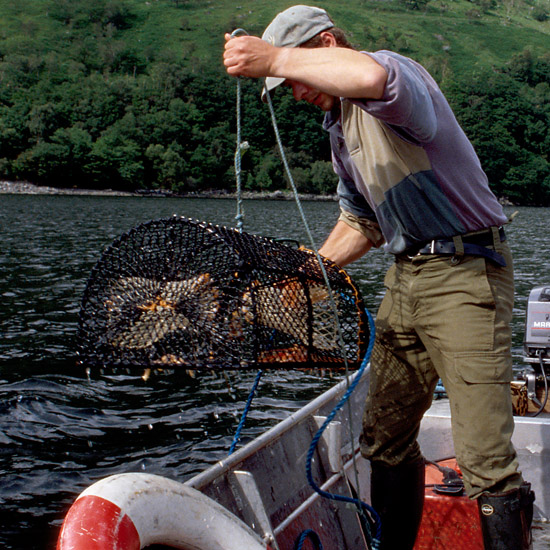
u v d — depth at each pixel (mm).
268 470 2379
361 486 3062
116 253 1960
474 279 2107
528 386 3924
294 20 2070
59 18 174875
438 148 2055
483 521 2139
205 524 1814
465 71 182875
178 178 110750
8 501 4973
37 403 7090
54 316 11852
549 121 131000
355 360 2180
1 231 30844
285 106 119438
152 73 143500
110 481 1713
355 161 2189
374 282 17469
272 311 1977
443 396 4168
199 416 6875
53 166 103375
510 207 105000
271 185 114938
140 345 1909
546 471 3281
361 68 1802
